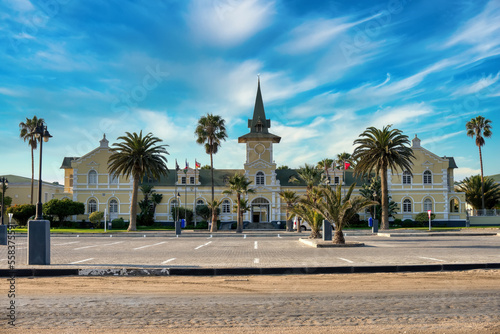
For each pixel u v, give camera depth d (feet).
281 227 215.51
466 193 257.34
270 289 33.76
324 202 81.51
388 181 222.69
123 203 212.64
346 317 25.07
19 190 228.63
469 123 254.06
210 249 72.59
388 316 25.26
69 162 241.55
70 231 157.28
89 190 211.41
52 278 39.75
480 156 253.03
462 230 159.43
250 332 22.38
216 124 193.77
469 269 45.37
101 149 214.48
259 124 234.58
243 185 166.30
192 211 212.43
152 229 185.57
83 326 23.40
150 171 186.19
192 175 222.28
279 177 233.96
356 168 179.73
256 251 67.62
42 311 26.55
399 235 121.19
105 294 31.91
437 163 222.48
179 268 42.60
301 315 25.52
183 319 24.75
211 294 31.83
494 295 31.07
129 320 24.53
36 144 234.17
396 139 173.68
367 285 35.32
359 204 80.48
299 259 53.42
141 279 39.01
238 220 164.35
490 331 22.56
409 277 39.70
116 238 117.60
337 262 49.24
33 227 47.14
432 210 220.02
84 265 46.09
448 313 25.91
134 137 176.04
